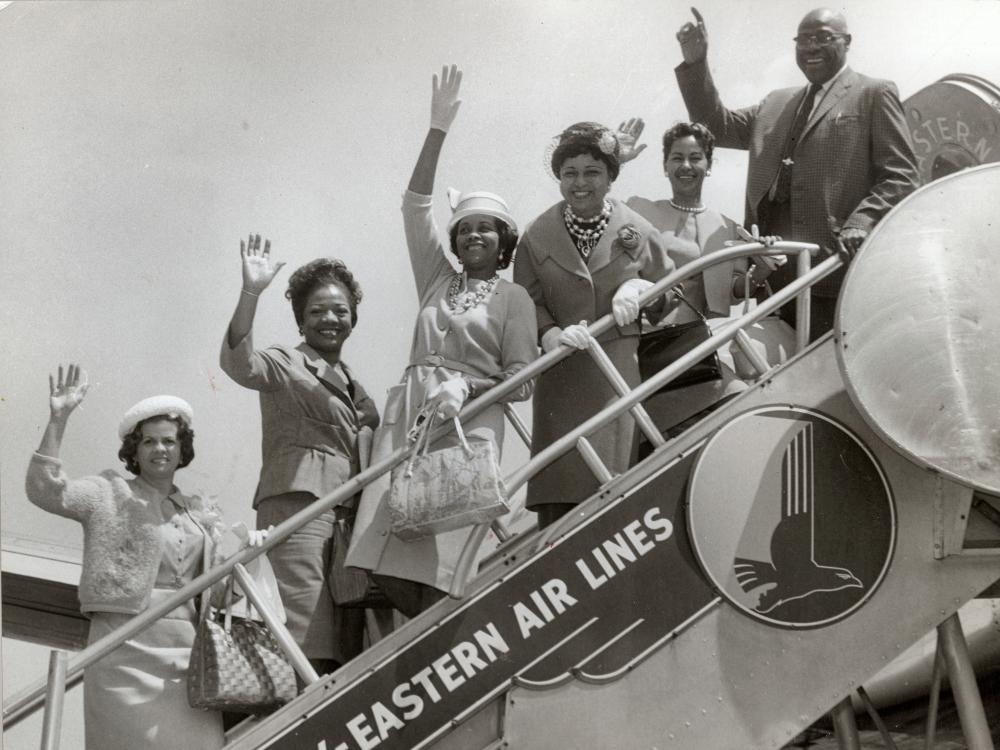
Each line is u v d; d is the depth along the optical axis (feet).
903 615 12.65
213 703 12.24
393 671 12.05
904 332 12.87
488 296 13.33
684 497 12.75
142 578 13.09
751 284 15.33
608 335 13.71
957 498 12.73
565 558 12.46
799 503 12.79
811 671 12.37
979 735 13.34
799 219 15.49
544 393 13.88
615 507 12.65
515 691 12.06
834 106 15.51
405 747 11.84
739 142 16.61
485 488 11.71
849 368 12.66
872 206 14.69
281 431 14.20
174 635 13.03
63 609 19.63
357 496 13.97
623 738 12.03
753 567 12.55
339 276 15.08
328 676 12.23
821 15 15.71
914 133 17.74
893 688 19.84
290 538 13.71
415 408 12.94
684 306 15.20
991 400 12.78
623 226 13.91
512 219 13.69
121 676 12.74
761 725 12.19
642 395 12.85
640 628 12.30
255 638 12.89
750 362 14.07
